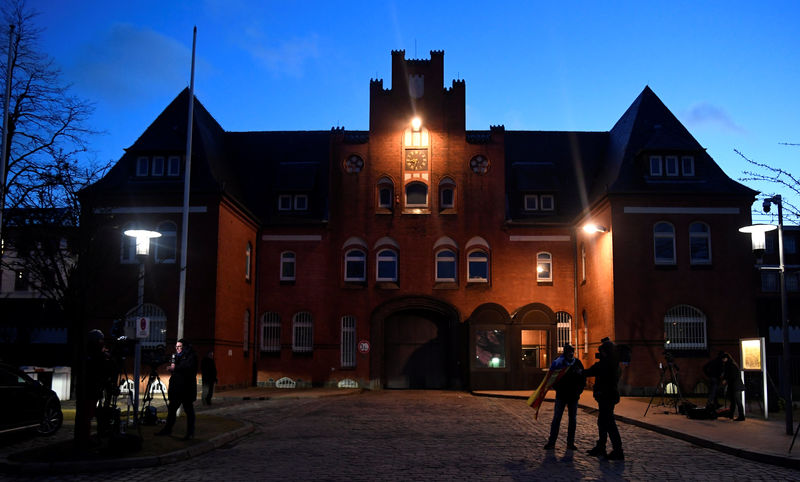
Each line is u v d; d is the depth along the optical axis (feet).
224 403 84.38
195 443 44.47
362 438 50.88
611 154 121.90
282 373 117.39
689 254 99.19
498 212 121.08
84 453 40.16
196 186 102.89
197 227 99.81
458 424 60.23
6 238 71.15
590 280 110.93
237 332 108.78
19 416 46.09
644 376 96.12
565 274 119.34
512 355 113.19
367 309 118.93
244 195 125.59
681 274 98.73
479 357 113.29
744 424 56.85
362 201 121.70
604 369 42.19
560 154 132.67
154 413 52.13
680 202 99.86
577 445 47.42
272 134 136.36
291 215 123.34
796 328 125.39
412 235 120.67
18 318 117.08
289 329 118.62
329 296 119.24
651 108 114.93
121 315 93.91
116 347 45.96
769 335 125.59
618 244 98.84
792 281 138.10
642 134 110.83
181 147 105.19
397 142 122.83
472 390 111.04
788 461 39.22
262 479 35.04
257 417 66.64
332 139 123.34
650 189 101.71
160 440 44.73
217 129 129.29
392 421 62.75
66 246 75.87
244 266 113.09
